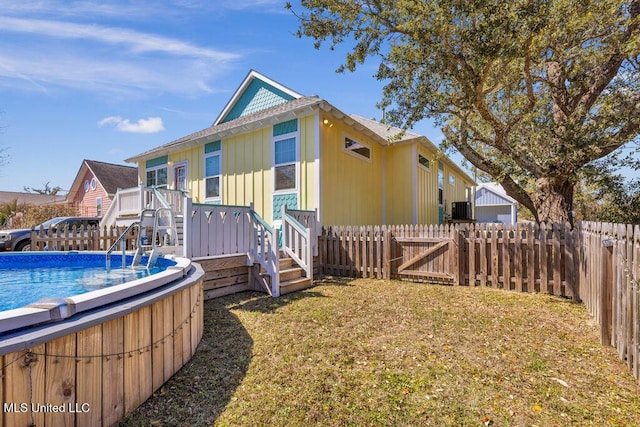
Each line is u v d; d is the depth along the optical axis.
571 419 2.17
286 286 5.77
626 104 6.03
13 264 6.07
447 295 5.68
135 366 2.29
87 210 22.42
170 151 12.00
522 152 7.18
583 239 5.06
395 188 11.34
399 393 2.50
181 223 7.78
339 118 8.69
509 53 5.46
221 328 3.92
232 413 2.24
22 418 1.62
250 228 5.99
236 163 9.95
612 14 5.58
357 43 7.17
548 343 3.48
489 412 2.26
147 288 2.58
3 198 33.66
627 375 2.76
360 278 7.42
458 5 5.58
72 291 4.12
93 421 1.96
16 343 1.58
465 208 15.04
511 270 6.17
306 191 8.32
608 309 3.43
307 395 2.46
